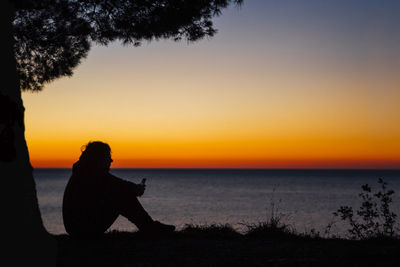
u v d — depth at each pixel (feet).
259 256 17.76
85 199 20.17
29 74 31.48
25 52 30.73
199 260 16.99
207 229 24.57
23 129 9.90
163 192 375.45
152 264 16.28
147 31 29.58
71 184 20.54
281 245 20.29
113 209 20.57
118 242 20.25
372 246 19.66
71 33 30.01
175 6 27.99
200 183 596.70
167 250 18.67
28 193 9.68
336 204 239.91
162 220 150.71
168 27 28.91
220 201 264.93
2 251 8.80
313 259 17.07
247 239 22.31
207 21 29.63
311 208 211.61
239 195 332.60
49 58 31.35
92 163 20.42
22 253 9.23
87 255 17.58
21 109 9.85
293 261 16.76
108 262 16.53
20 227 9.30
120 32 29.96
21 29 28.91
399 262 16.12
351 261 16.63
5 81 9.49
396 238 22.26
